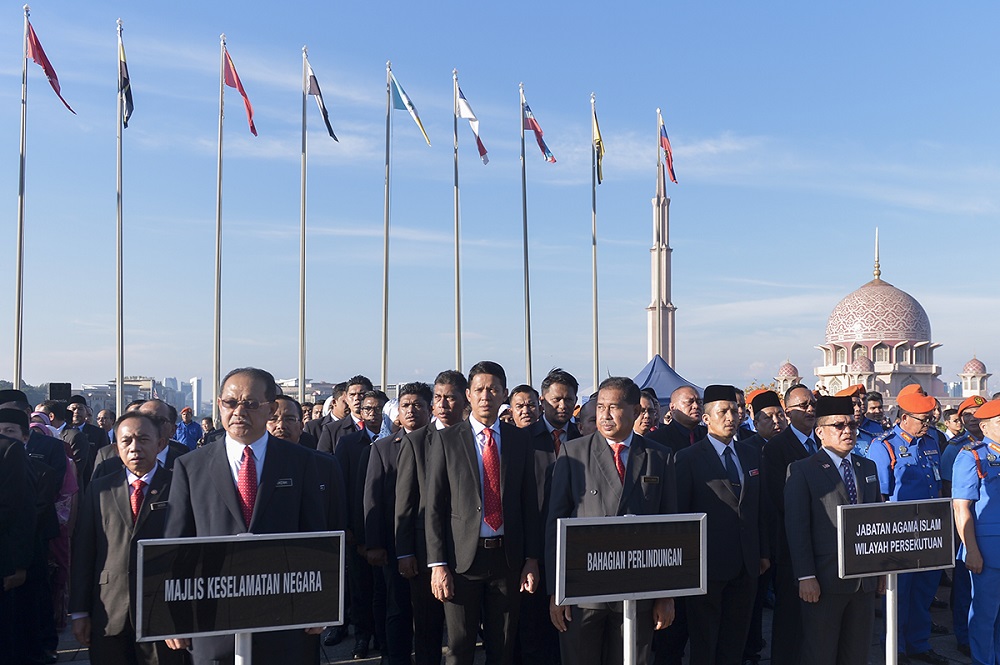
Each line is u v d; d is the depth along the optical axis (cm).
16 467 726
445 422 744
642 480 627
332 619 493
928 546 655
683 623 780
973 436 1051
